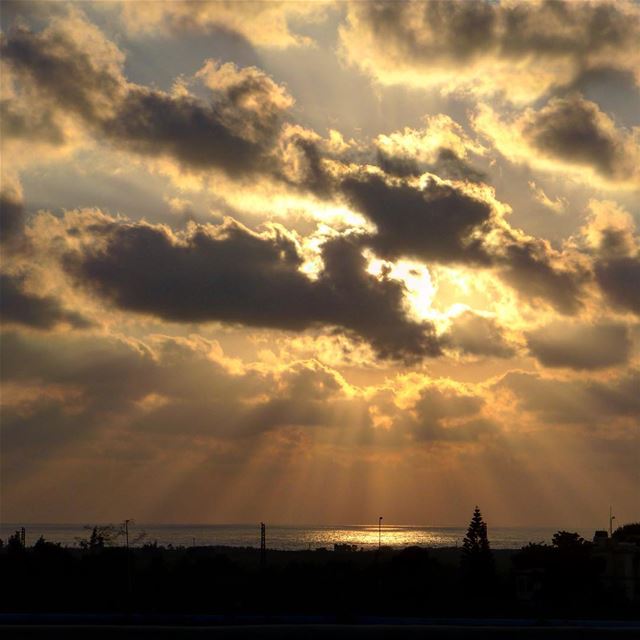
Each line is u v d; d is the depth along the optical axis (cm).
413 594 13725
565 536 15238
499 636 9875
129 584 13050
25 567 14075
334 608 12538
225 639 9450
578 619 12094
